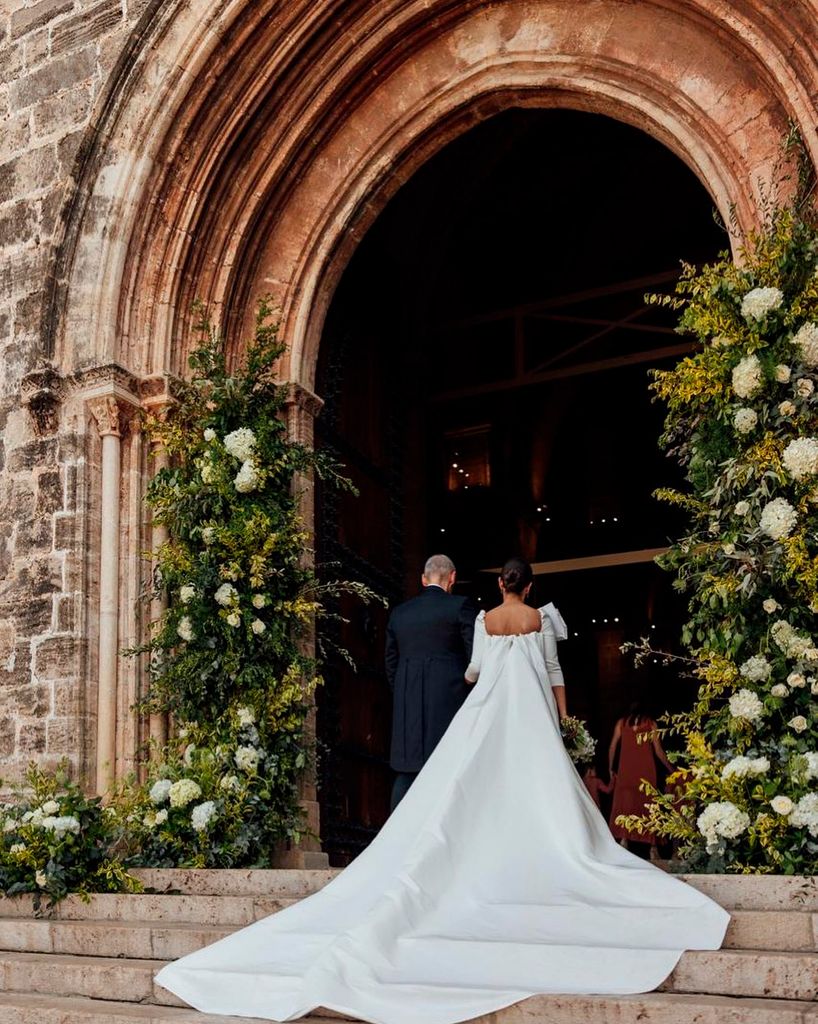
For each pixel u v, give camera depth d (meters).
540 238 16.33
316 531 10.23
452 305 16.25
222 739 8.62
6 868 7.25
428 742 7.34
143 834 8.02
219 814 8.00
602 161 15.52
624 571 19.30
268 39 9.52
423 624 7.56
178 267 9.77
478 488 17.02
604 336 17.00
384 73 9.82
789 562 6.31
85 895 6.89
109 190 9.78
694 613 7.20
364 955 4.56
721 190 8.24
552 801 5.55
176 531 9.07
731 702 6.37
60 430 9.56
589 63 8.92
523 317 15.43
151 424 9.46
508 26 9.33
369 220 10.23
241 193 9.94
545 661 6.42
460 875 5.26
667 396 7.38
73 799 7.59
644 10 8.75
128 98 9.85
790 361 6.80
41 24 10.56
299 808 8.77
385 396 12.03
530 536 17.59
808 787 6.10
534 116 14.30
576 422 18.41
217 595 8.73
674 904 4.88
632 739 11.19
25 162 10.29
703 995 4.34
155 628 9.27
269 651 8.96
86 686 9.02
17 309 9.96
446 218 14.86
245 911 6.36
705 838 6.37
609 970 4.43
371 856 5.68
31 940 6.56
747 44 7.95
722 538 6.73
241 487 8.91
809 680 6.38
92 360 9.57
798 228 7.01
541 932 4.85
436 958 4.64
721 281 7.05
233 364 9.97
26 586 9.35
